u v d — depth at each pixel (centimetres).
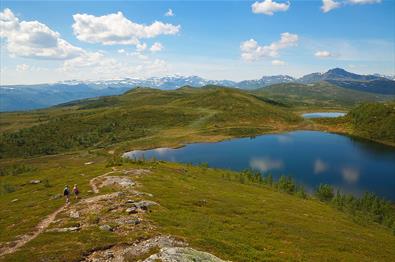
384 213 10188
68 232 4025
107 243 3531
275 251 4328
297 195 11188
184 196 6981
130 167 10606
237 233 4838
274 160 19000
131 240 3641
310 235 5525
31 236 4084
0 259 3269
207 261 2867
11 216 5425
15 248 3675
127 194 6256
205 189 8556
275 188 11950
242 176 12212
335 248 5025
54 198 6494
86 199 5994
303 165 17638
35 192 7925
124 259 3108
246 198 8281
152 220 4625
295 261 4006
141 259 3073
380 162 18238
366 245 5600
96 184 7650
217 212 6112
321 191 11888
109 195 6088
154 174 9512
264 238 4922
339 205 10425
